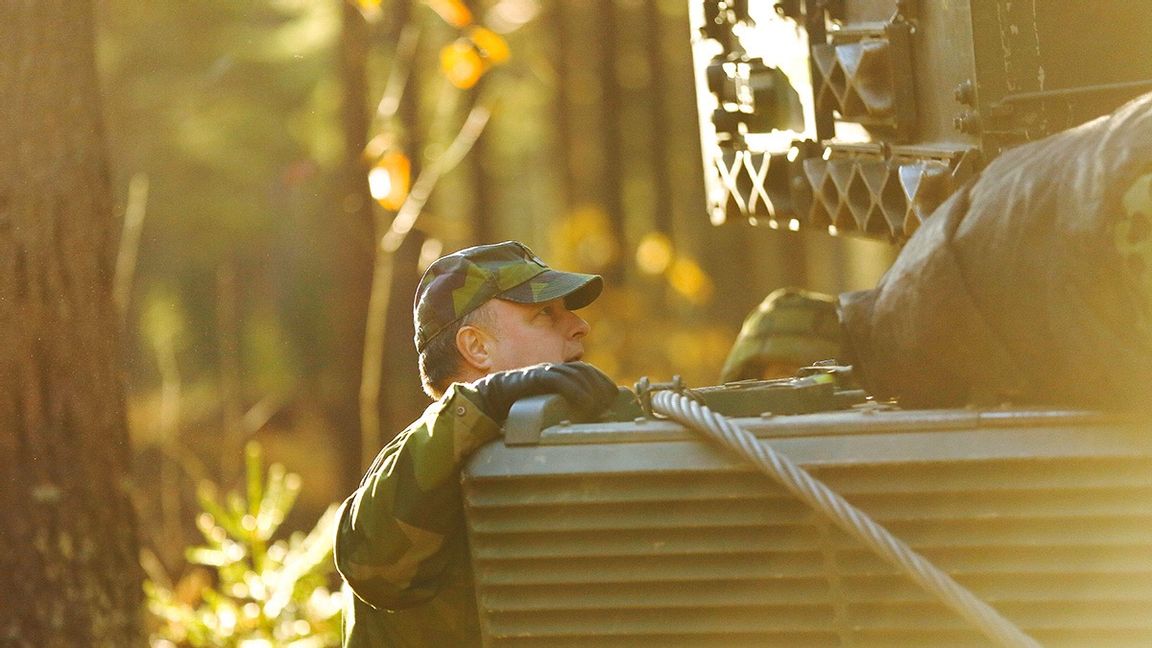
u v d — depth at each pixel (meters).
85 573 7.70
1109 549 3.29
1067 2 5.08
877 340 3.91
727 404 3.98
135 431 20.61
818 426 3.49
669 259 32.09
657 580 3.57
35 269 7.67
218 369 34.44
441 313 4.59
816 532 3.45
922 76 5.57
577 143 36.41
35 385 7.65
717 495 3.51
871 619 3.44
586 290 4.76
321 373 36.16
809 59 6.34
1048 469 3.32
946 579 3.26
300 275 37.69
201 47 30.02
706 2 7.42
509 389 3.78
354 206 17.42
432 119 21.12
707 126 7.57
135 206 12.12
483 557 3.69
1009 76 5.07
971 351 3.64
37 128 7.73
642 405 4.18
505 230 46.75
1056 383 3.47
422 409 19.98
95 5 8.23
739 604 3.52
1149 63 5.10
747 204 7.13
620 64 35.72
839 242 39.00
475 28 12.63
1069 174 3.43
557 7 34.19
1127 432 3.29
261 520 9.94
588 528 3.60
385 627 4.25
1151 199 3.22
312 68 30.66
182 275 38.09
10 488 7.58
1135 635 3.29
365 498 3.96
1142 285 3.22
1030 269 3.46
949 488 3.37
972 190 3.79
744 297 34.50
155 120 30.38
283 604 9.52
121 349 8.18
